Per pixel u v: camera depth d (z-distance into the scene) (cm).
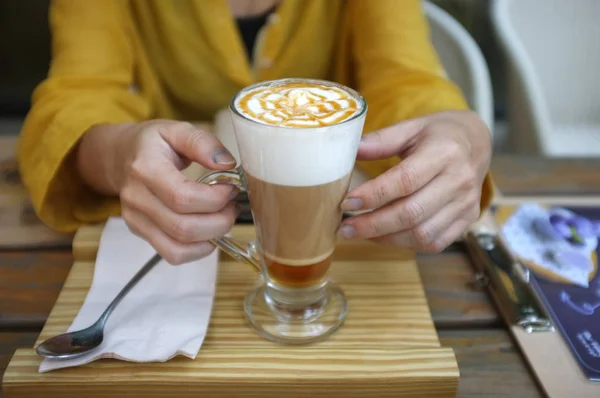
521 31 102
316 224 36
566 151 94
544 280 43
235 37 70
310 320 38
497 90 143
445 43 87
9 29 135
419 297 41
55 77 56
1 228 48
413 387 35
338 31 75
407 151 43
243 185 37
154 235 38
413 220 39
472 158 43
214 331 38
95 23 61
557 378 35
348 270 44
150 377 34
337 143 33
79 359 35
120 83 60
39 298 41
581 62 103
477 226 49
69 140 46
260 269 39
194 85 73
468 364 37
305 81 40
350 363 35
